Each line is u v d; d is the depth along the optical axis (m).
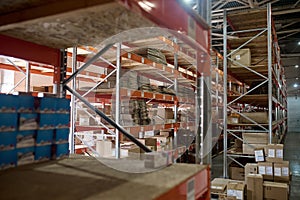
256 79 7.86
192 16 1.49
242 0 8.85
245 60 6.15
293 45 17.08
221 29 12.23
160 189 1.16
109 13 1.41
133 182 1.28
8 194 1.12
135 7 1.05
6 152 1.64
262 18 6.03
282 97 13.64
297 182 6.30
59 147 1.98
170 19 1.26
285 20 12.38
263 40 6.14
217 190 4.56
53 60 2.26
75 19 1.53
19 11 1.40
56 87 2.27
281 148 4.88
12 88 4.75
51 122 1.93
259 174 4.70
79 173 1.50
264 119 6.34
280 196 4.34
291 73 19.52
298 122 20.44
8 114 1.65
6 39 1.91
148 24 1.61
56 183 1.29
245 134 5.93
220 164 8.14
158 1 1.18
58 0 1.26
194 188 1.46
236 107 9.92
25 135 1.75
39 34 1.85
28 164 1.76
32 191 1.16
